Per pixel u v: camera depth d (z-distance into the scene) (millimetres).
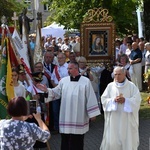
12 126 4441
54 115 9578
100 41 11609
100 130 9805
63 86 7297
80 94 7168
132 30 20016
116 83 7219
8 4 33219
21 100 4520
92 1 17766
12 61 7637
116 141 7164
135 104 7094
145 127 10023
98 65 11539
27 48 9484
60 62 9680
